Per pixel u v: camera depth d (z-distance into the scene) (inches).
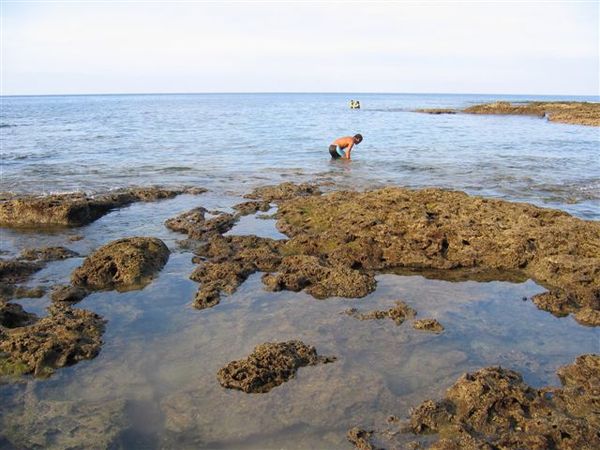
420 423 138.9
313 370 165.0
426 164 526.3
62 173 470.0
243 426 140.2
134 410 146.3
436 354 175.3
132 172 479.2
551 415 141.2
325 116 1510.8
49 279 233.3
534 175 471.2
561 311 209.9
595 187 420.2
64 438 134.5
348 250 259.1
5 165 510.9
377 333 188.9
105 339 184.5
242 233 295.4
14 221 314.0
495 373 156.2
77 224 312.7
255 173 476.7
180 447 132.6
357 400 150.4
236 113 1711.4
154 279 234.2
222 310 207.0
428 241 264.4
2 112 1834.4
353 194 336.2
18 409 146.0
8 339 176.1
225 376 159.3
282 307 210.2
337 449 131.8
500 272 248.4
